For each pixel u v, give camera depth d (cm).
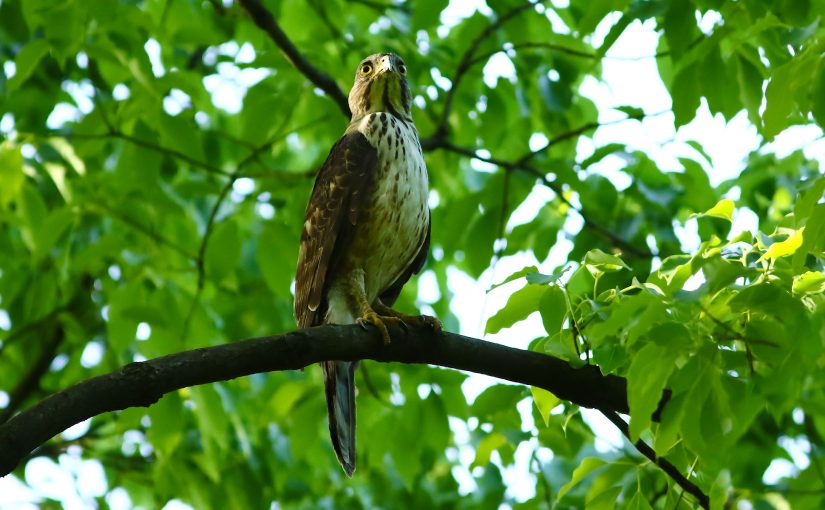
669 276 641
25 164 1254
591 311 671
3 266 1390
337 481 1398
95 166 1345
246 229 1396
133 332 1097
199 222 1379
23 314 1430
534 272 661
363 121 992
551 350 686
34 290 1324
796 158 1228
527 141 1341
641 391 606
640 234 1195
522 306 690
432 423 1131
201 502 1231
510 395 872
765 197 1209
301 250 968
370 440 1148
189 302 1214
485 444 935
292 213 1230
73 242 1315
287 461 1302
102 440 1433
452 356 740
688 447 645
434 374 1159
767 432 948
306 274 954
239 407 1261
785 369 633
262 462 1324
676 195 1159
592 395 723
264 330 1330
